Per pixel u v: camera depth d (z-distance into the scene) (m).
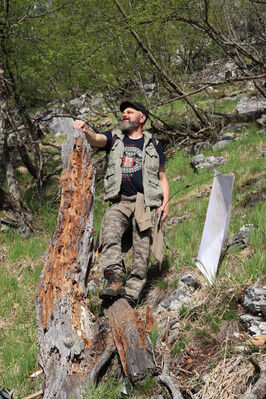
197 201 6.50
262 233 4.27
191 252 4.54
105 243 3.67
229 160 8.12
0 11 8.87
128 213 3.83
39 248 6.47
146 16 9.09
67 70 10.01
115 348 3.01
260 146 8.51
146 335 3.04
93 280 4.80
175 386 2.59
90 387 2.80
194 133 10.93
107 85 10.51
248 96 14.29
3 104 8.71
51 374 2.94
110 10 9.28
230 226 4.84
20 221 7.56
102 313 3.77
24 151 11.83
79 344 3.02
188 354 3.06
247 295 3.33
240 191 6.03
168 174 9.07
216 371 2.74
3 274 5.56
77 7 8.68
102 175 10.47
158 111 11.48
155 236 3.85
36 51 9.55
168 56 10.96
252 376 2.50
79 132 3.74
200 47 12.41
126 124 4.01
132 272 3.82
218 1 9.80
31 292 5.03
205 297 3.65
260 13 10.23
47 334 3.13
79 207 3.54
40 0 7.96
